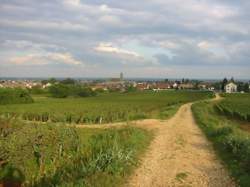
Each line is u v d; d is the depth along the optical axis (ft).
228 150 61.11
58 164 53.67
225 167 49.55
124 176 42.68
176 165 51.31
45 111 173.27
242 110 189.47
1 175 46.16
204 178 43.73
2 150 47.57
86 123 149.38
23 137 50.55
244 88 636.07
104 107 200.64
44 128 57.00
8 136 50.01
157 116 165.48
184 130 102.58
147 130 98.63
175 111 202.08
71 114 160.97
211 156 59.21
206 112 206.08
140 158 55.47
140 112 184.34
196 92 549.54
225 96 451.53
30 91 468.75
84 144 68.64
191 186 40.11
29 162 50.62
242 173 43.68
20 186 44.55
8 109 187.83
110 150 50.70
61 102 276.00
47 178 45.52
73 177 40.73
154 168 48.91
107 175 40.47
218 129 88.38
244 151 52.80
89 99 350.84
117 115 166.91
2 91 281.33
